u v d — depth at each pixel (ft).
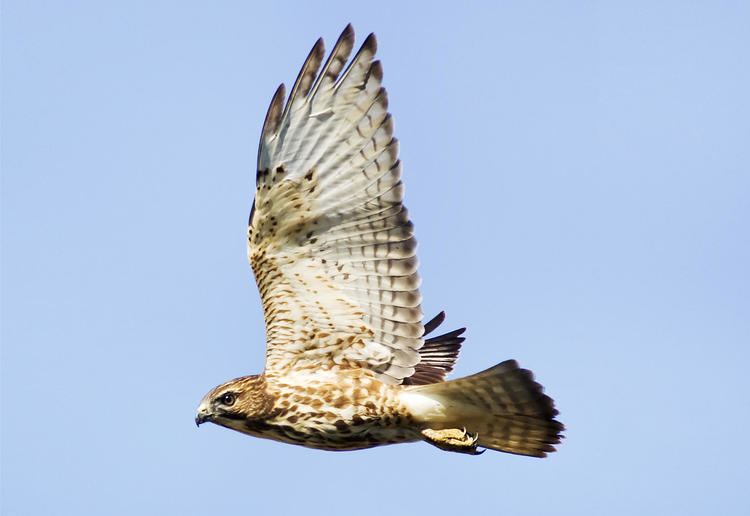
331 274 44.88
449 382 44.11
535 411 43.88
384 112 43.01
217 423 47.37
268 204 43.73
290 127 42.68
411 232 43.96
